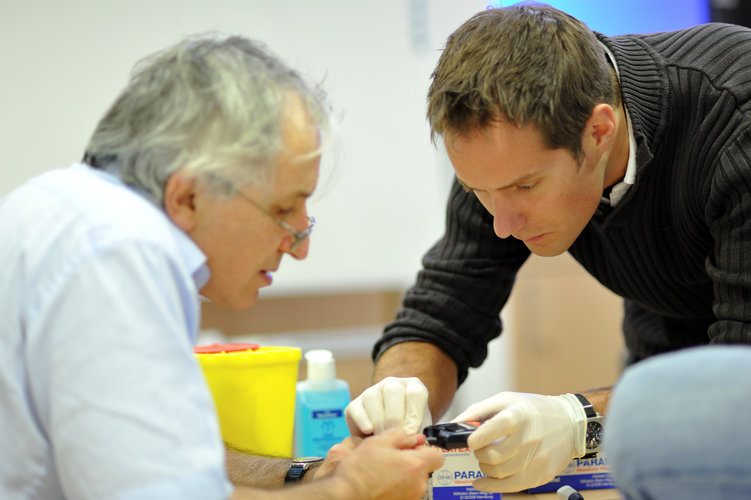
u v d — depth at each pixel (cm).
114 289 108
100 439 103
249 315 432
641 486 77
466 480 156
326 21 396
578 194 165
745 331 154
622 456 78
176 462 104
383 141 406
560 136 155
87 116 374
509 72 154
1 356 113
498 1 214
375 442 133
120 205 117
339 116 158
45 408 111
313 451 190
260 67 129
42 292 111
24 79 368
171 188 124
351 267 407
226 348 169
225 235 128
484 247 212
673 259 189
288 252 136
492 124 153
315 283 405
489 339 219
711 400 75
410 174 410
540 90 153
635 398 78
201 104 123
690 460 74
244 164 123
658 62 176
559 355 445
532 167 156
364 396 168
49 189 124
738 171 157
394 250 411
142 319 107
